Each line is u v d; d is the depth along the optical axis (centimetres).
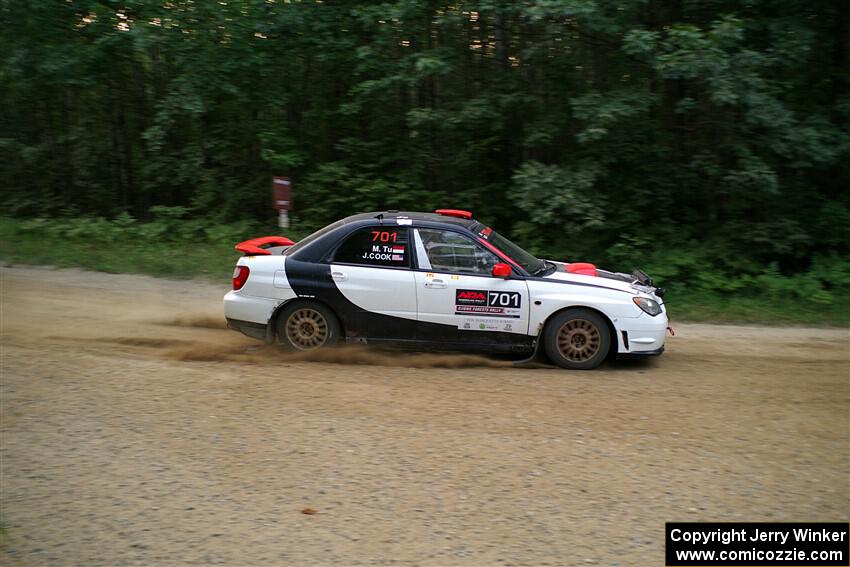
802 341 876
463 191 1412
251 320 739
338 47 1373
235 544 391
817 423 578
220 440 515
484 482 462
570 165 1208
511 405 603
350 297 728
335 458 491
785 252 1181
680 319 996
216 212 1527
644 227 1263
